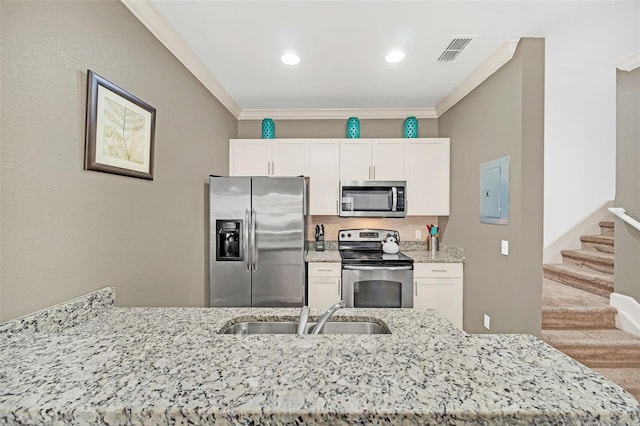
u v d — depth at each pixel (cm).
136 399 62
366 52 240
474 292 288
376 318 120
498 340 92
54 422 59
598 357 238
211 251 285
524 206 218
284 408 59
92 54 141
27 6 110
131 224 171
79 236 134
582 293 312
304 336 94
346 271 305
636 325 253
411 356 81
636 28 208
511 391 65
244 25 204
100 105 143
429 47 232
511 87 230
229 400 62
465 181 307
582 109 413
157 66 199
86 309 130
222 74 278
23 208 109
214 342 92
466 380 69
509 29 209
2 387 67
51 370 75
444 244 362
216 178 285
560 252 390
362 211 346
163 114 207
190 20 198
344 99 340
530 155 218
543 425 58
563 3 182
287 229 289
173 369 74
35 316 108
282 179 288
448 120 351
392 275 306
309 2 182
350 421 58
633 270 261
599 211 396
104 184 149
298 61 254
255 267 287
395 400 62
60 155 124
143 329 106
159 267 203
